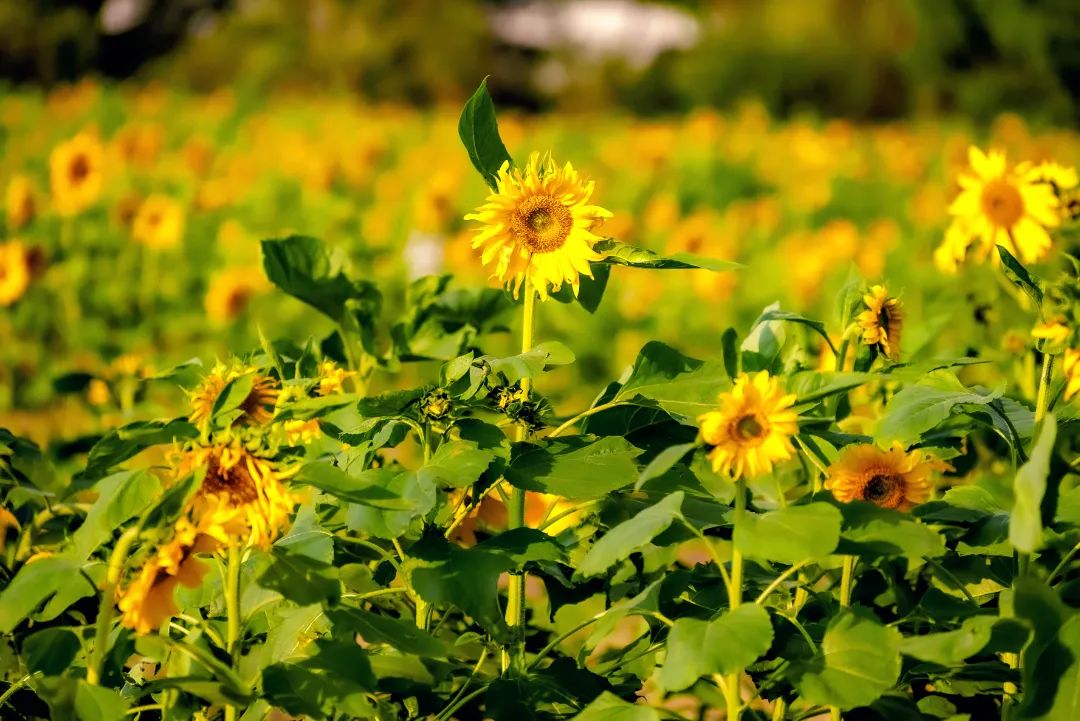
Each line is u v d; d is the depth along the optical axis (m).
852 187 18.02
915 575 4.44
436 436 4.35
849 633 3.99
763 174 19.77
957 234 4.98
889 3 46.47
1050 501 4.04
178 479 3.96
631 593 4.41
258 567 4.02
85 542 4.02
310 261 4.66
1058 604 3.95
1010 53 42.50
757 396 3.95
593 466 4.15
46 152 19.23
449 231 14.16
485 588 4.07
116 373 5.18
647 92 51.19
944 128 26.73
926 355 5.38
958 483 4.67
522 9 60.12
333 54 47.56
